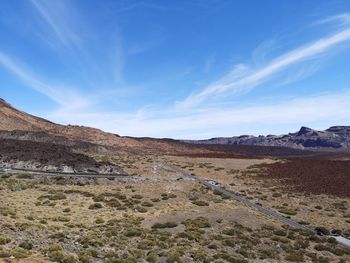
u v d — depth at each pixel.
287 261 39.56
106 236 41.38
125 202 66.12
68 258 29.72
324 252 44.38
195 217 55.59
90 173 92.75
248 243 44.03
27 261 27.41
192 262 35.22
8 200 57.81
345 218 66.00
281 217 62.41
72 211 55.56
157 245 39.56
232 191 83.62
